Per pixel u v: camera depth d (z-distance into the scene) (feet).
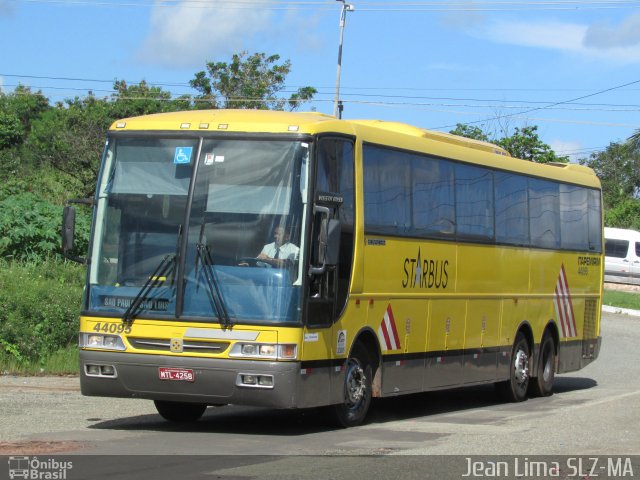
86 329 38.65
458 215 51.08
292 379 36.73
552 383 62.95
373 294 42.91
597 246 70.33
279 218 37.76
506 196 56.65
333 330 39.58
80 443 34.86
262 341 36.70
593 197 69.77
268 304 36.99
